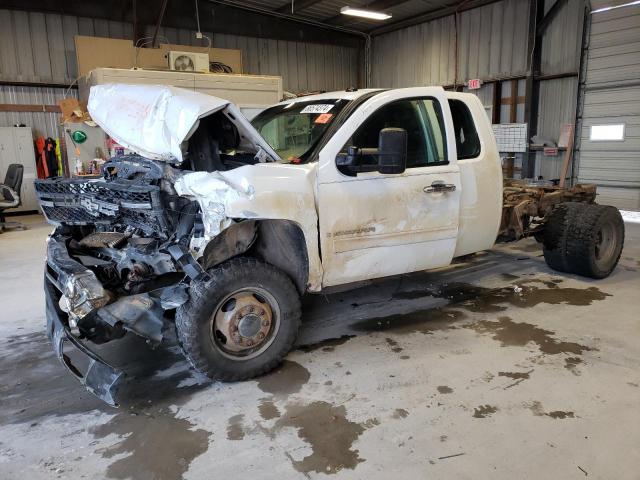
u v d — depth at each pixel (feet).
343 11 37.65
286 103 13.96
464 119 13.09
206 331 9.37
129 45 33.50
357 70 51.55
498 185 13.47
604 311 13.41
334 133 10.75
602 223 15.53
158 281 10.09
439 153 12.21
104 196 10.42
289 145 12.19
